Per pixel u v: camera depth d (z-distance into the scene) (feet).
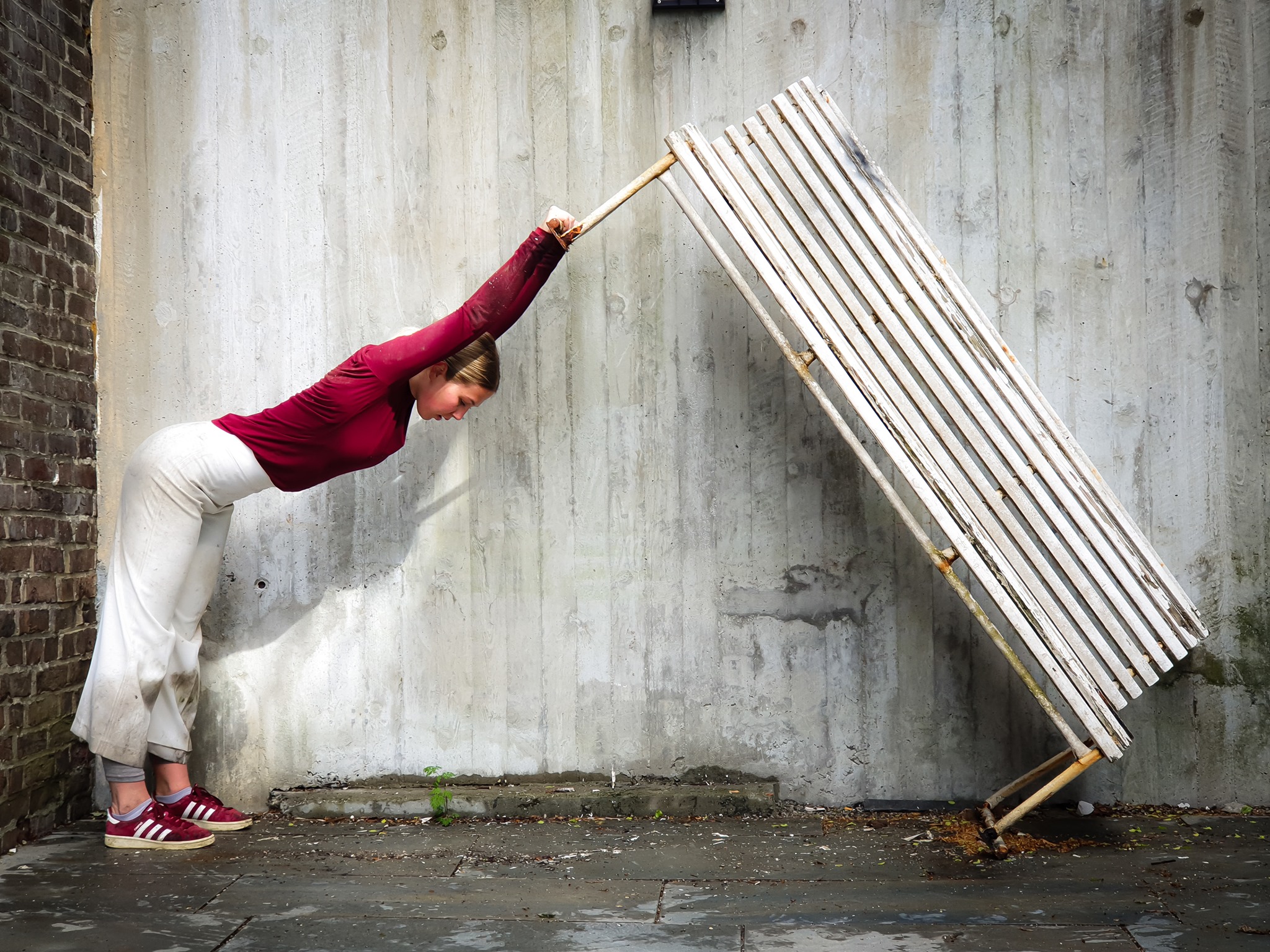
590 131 11.23
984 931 7.45
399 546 11.25
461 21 11.29
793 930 7.48
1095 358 10.98
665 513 11.16
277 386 11.34
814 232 10.72
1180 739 10.84
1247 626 10.81
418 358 9.36
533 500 11.21
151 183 11.37
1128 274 10.96
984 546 9.28
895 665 10.98
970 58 11.05
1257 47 10.88
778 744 11.04
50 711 10.28
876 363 9.52
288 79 11.34
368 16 11.34
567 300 11.23
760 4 11.13
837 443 11.07
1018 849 9.55
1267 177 10.84
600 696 11.14
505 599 11.21
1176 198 10.93
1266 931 7.39
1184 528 10.88
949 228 11.07
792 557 11.08
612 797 10.77
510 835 10.09
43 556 10.21
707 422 11.16
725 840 9.87
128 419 11.34
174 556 9.64
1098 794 10.91
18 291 9.90
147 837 9.61
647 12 11.21
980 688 10.91
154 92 11.37
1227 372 10.86
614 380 11.20
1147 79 10.96
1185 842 9.71
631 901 8.16
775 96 11.07
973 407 9.45
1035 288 11.02
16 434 9.81
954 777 10.93
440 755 11.19
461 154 11.30
